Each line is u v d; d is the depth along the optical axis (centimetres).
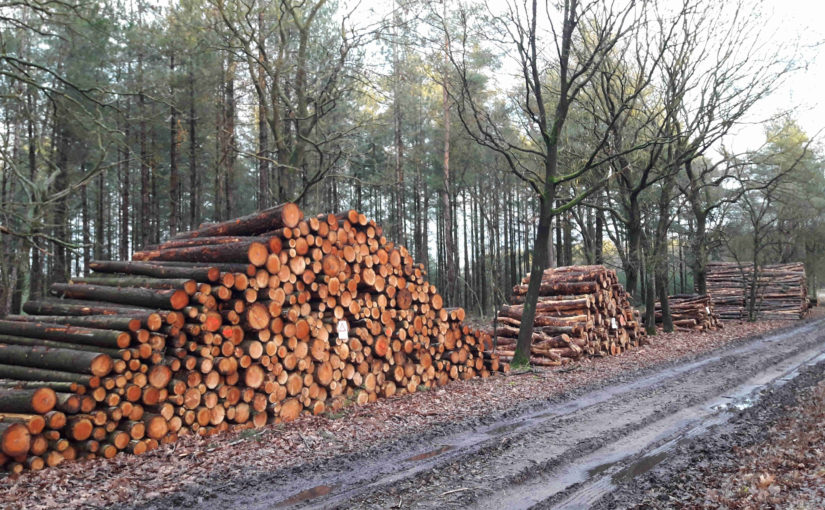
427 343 1076
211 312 756
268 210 902
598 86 1992
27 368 709
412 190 3709
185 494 524
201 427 737
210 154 2370
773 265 2978
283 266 843
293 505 498
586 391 1030
